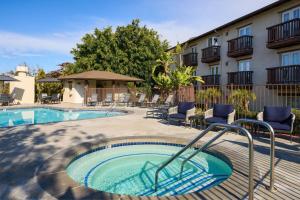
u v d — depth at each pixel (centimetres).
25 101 2466
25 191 392
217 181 550
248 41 1900
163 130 998
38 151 644
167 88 2139
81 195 376
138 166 658
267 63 1786
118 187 525
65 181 428
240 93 1123
